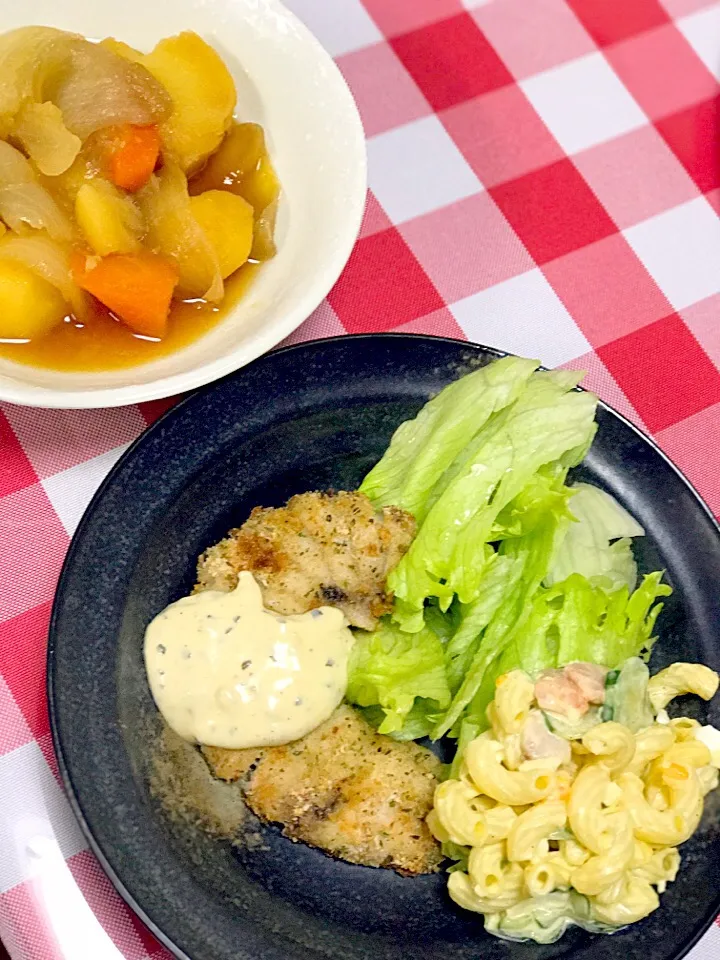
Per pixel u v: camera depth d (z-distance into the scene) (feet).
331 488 1.33
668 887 1.20
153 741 1.19
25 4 1.28
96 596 1.19
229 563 1.26
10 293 1.18
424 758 1.25
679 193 1.59
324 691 1.22
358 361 1.31
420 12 1.61
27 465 1.31
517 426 1.29
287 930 1.15
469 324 1.48
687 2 1.69
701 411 1.49
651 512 1.34
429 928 1.18
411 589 1.24
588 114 1.61
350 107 1.28
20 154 1.19
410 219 1.51
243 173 1.32
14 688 1.23
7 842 1.18
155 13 1.31
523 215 1.54
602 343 1.50
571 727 1.18
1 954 1.14
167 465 1.24
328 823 1.19
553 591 1.27
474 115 1.58
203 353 1.24
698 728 1.23
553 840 1.16
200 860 1.15
